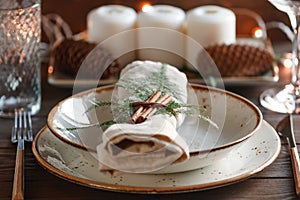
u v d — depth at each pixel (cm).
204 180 66
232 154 72
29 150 77
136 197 66
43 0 124
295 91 94
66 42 100
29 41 89
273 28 129
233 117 78
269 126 76
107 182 66
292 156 73
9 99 90
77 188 68
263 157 69
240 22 128
